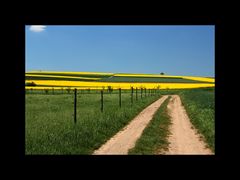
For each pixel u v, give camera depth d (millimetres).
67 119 18609
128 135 16109
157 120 21625
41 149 11742
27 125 16484
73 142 13016
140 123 20469
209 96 49781
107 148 13109
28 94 55281
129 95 55500
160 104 37531
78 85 82312
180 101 44625
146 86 88688
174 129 18359
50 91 64562
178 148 13320
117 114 21703
